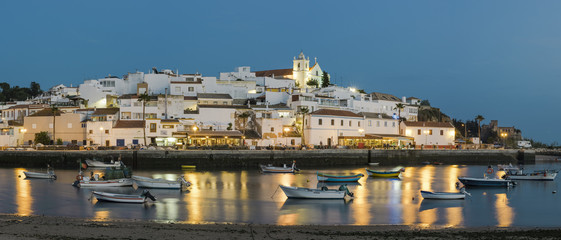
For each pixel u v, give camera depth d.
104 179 68.06
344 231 40.38
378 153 123.12
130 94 153.38
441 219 47.41
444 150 134.00
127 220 43.84
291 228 41.41
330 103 158.00
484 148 152.00
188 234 37.50
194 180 78.06
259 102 153.50
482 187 73.25
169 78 160.75
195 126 125.81
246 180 78.88
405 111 186.75
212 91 163.00
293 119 138.88
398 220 46.47
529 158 142.62
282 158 110.38
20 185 67.38
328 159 116.25
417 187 71.88
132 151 100.50
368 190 67.81
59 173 85.44
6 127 121.00
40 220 42.81
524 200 60.81
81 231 37.81
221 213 48.53
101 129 118.12
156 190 64.62
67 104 147.50
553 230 41.28
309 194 58.25
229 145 117.38
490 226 44.12
